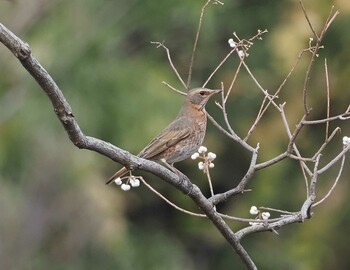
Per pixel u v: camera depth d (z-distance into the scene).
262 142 19.62
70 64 18.27
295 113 19.30
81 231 18.11
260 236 20.73
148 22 18.95
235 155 20.50
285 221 7.34
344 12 18.84
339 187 19.66
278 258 20.45
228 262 21.77
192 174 20.62
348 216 19.95
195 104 9.34
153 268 20.23
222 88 7.62
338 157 7.33
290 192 19.97
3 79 18.03
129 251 19.28
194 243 21.81
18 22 17.98
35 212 17.78
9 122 17.70
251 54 19.95
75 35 18.38
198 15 18.64
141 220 21.02
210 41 19.31
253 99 19.84
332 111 19.61
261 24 20.38
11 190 17.64
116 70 18.44
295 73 19.34
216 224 7.29
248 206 20.05
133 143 18.05
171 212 21.19
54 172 17.73
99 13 18.69
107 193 18.20
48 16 18.33
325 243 20.20
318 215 20.05
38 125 17.69
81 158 17.80
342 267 20.31
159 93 18.50
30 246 17.70
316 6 18.80
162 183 20.44
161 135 9.20
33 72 6.17
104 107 18.25
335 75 19.64
